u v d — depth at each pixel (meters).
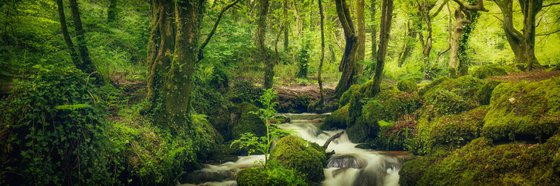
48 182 5.07
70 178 5.34
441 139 6.99
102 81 8.43
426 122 8.04
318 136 10.60
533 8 12.49
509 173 4.92
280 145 7.83
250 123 10.18
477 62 24.88
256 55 15.65
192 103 9.58
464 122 6.91
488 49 24.81
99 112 5.96
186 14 7.91
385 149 8.89
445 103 8.04
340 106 12.68
